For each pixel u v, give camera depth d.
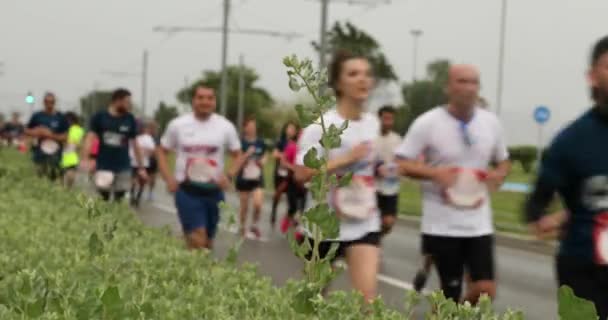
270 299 5.81
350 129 8.91
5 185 15.30
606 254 7.05
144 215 29.19
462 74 9.59
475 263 9.53
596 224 7.11
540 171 7.35
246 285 6.41
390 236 25.70
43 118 25.98
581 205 7.19
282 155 23.86
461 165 9.62
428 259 10.08
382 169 11.62
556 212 7.44
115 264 6.64
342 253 8.98
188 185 13.01
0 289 5.50
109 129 19.36
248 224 27.53
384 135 16.98
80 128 30.56
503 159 9.99
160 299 5.52
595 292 7.16
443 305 5.24
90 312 4.57
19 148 52.62
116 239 8.31
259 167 23.58
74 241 8.20
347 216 8.79
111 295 4.57
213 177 13.06
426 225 9.70
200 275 6.75
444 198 9.54
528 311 14.42
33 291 5.09
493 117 9.90
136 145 19.78
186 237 12.99
